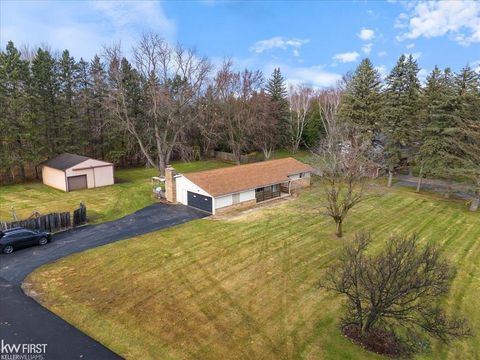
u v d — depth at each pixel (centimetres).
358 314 1391
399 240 1477
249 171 3497
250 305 1619
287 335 1411
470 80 3281
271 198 3475
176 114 4494
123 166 5222
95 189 3797
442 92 3469
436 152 3488
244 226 2658
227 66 6034
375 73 4191
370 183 3491
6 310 1510
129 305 1580
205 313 1542
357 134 3462
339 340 1388
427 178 4300
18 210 2964
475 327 1528
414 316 1490
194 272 1914
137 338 1356
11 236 2133
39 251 2152
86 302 1595
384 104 4009
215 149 6116
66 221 2553
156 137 4412
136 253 2136
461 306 1686
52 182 3906
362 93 4225
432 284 1282
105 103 4322
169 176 3253
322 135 5603
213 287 1766
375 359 1288
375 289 1304
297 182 3838
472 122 3172
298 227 2648
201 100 4900
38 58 4172
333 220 2808
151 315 1510
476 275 2008
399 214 3034
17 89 3912
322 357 1290
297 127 6056
